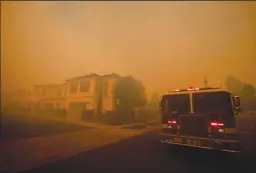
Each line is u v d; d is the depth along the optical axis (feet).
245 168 12.03
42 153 15.98
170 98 16.47
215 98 14.48
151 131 17.25
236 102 13.78
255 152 12.80
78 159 14.76
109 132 17.90
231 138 13.44
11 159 15.43
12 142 18.04
